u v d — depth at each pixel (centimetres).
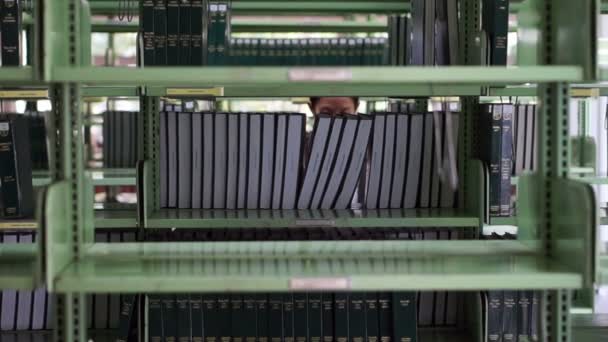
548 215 176
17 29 223
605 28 351
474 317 229
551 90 174
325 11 334
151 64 229
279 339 217
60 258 160
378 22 352
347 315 216
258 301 216
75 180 174
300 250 188
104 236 237
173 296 215
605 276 159
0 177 229
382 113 246
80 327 165
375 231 239
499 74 154
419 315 246
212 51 235
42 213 149
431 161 246
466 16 233
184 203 247
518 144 281
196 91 224
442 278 155
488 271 159
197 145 244
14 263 171
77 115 174
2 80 157
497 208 231
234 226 221
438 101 310
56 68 152
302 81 153
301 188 243
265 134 241
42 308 245
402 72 153
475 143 241
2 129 228
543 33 177
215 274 157
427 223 223
